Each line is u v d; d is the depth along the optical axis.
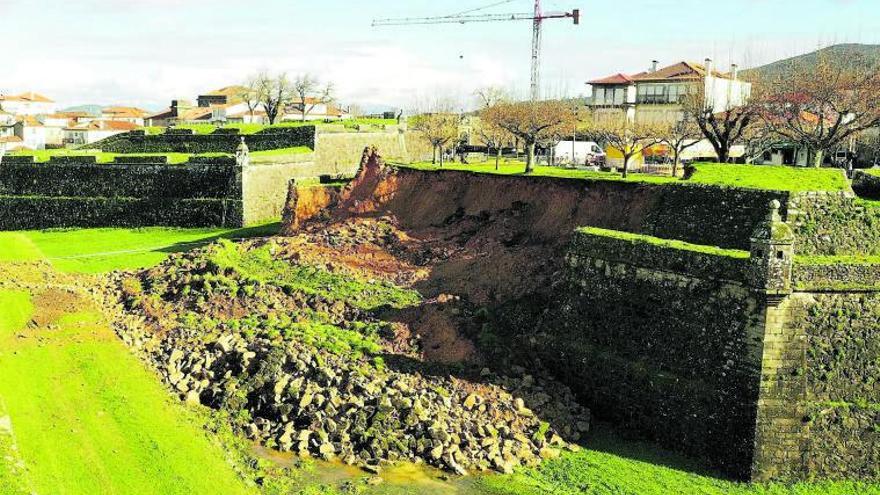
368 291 65.62
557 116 110.06
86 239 107.75
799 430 42.75
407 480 42.78
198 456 42.97
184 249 96.56
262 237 93.44
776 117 84.62
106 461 40.97
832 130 73.38
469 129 157.50
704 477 43.03
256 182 114.50
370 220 82.88
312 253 75.12
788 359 42.88
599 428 48.94
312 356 52.53
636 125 108.44
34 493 34.25
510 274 63.22
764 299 42.47
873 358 44.44
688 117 107.38
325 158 128.50
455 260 69.44
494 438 45.88
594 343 52.03
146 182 119.38
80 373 50.81
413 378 51.03
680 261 47.62
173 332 58.84
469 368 52.22
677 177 73.81
